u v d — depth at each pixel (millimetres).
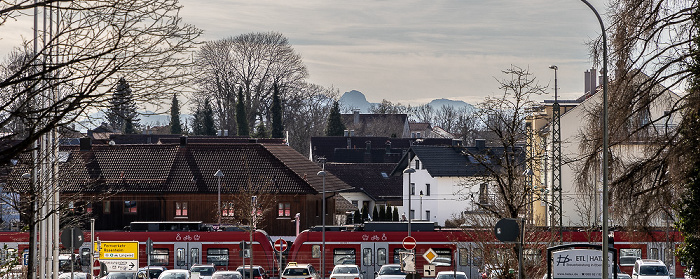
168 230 99125
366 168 197500
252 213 103250
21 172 48500
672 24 48719
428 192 173250
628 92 49375
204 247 97875
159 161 136625
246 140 198125
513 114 63719
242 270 90812
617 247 94750
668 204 50406
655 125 50125
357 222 150375
